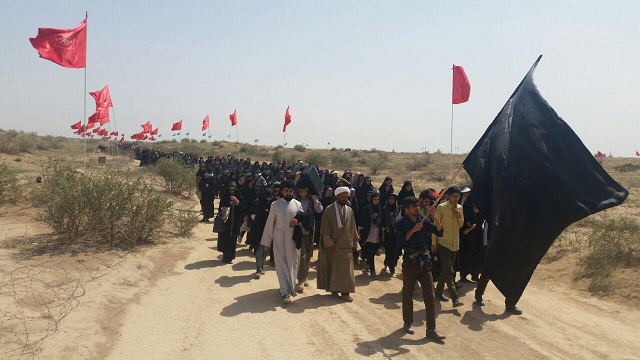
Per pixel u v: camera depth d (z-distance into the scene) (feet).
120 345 17.62
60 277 23.50
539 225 20.52
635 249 30.32
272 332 19.99
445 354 18.65
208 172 52.75
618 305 24.84
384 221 30.48
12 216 37.60
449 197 25.04
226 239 31.09
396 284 29.09
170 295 23.73
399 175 139.85
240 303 23.47
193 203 60.54
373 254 30.50
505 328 21.85
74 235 31.94
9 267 24.06
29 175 56.49
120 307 21.03
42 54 32.71
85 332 17.89
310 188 27.96
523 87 22.39
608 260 29.40
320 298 25.25
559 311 24.36
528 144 21.12
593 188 19.71
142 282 24.89
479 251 28.73
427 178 127.75
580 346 19.92
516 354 18.94
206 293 24.66
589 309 24.68
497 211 21.38
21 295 20.33
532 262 20.92
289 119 68.90
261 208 29.73
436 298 26.09
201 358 17.19
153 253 31.17
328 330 20.61
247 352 17.92
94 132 115.55
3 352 15.58
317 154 193.88
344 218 24.77
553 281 29.58
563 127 20.79
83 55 34.04
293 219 24.44
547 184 20.47
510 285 21.43
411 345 19.39
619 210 59.00
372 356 18.11
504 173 21.30
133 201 33.17
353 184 48.06
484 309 24.62
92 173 34.83
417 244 20.49
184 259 31.30
